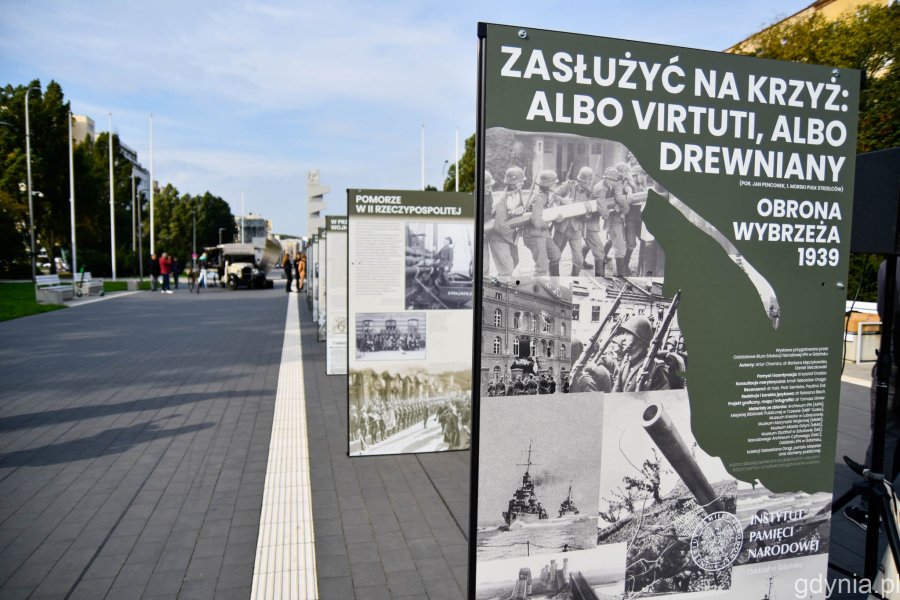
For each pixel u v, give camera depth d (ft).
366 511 15.39
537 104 7.55
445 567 12.55
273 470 18.31
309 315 67.26
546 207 7.65
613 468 8.13
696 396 8.43
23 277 148.66
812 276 8.86
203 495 16.33
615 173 7.89
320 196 104.37
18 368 34.78
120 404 26.48
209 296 99.09
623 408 8.13
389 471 18.38
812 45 54.29
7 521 14.65
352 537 13.92
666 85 8.04
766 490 8.84
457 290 20.13
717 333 8.46
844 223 8.95
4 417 24.21
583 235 7.80
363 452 19.70
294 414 25.00
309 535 13.92
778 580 8.98
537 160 7.59
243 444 20.92
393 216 19.65
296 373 34.01
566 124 7.67
